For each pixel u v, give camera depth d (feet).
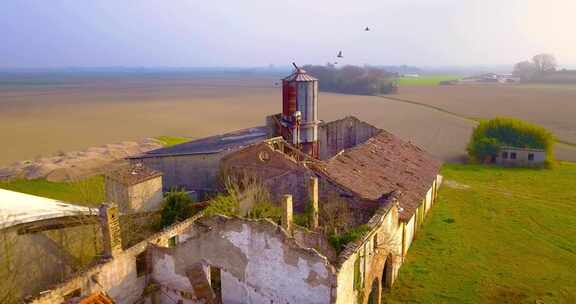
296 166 92.79
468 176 182.39
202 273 64.80
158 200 112.37
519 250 106.32
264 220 58.80
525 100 503.20
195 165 121.49
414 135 278.26
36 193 145.38
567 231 119.34
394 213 83.46
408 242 103.81
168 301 68.33
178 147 141.69
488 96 565.94
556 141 260.83
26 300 50.88
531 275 93.40
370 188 95.25
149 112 399.85
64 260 77.10
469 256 102.12
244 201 86.99
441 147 243.60
